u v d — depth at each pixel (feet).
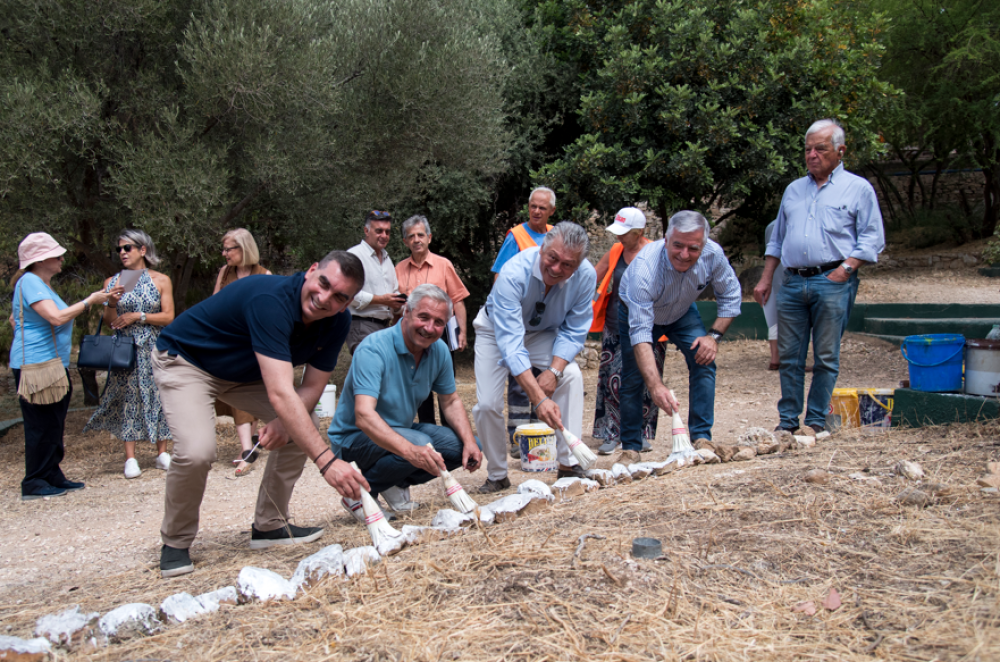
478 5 35.81
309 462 18.78
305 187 28.22
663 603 7.12
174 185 21.97
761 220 41.96
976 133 55.01
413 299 11.84
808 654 6.18
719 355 36.45
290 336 9.75
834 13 38.01
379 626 7.14
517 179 40.11
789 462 12.14
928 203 65.26
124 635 7.55
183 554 10.51
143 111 23.06
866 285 48.75
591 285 14.35
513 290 13.39
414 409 12.77
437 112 28.07
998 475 9.95
